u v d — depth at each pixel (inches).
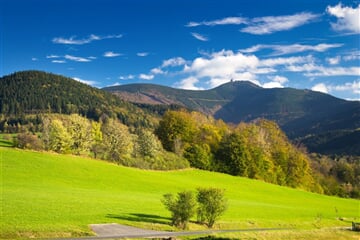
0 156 3531.0
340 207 4160.9
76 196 2452.0
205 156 5295.3
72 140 4532.5
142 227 1717.5
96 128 4771.2
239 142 5374.0
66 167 3614.7
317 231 1982.0
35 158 3673.7
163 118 5753.0
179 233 1670.8
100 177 3535.9
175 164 4933.6
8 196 2151.8
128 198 2655.0
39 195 2315.5
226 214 2401.6
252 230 1973.4
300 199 4360.2
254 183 4874.5
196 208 1983.3
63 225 1524.4
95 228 1568.7
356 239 1923.0
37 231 1412.4
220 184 4350.4
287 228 2197.3
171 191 3398.1
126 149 4714.6
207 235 1632.6
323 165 7652.6
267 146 5866.1
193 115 6427.2
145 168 4643.2
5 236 1334.9
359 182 7288.4
